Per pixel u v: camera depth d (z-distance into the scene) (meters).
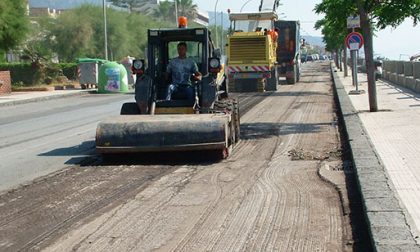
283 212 7.68
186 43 13.69
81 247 6.51
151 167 11.09
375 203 7.05
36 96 34.97
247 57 33.00
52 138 16.03
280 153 12.41
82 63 44.88
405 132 13.16
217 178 9.95
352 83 34.34
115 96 36.88
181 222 7.34
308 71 69.94
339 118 19.11
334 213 7.59
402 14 17.80
